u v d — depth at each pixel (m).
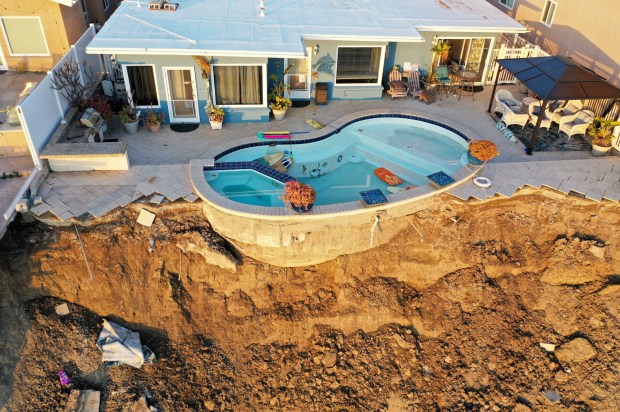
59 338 14.70
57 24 20.83
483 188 17.16
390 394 15.09
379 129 21.09
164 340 15.35
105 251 15.31
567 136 20.44
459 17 22.62
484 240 17.16
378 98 22.97
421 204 16.62
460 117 21.69
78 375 14.38
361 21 21.53
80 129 18.50
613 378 14.94
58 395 13.98
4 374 13.73
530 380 15.24
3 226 14.41
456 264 16.83
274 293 16.23
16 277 14.71
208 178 17.17
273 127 20.30
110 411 13.98
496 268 16.72
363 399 14.95
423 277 16.91
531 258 17.03
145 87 19.59
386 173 18.33
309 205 15.13
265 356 15.53
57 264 15.12
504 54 23.70
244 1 22.92
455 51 23.92
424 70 23.48
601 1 20.84
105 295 15.35
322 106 22.16
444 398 15.04
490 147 17.25
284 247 15.83
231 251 16.12
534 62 19.20
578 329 15.98
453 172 18.27
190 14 21.00
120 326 15.29
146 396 14.32
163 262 15.66
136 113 19.53
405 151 19.56
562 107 21.41
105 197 15.94
